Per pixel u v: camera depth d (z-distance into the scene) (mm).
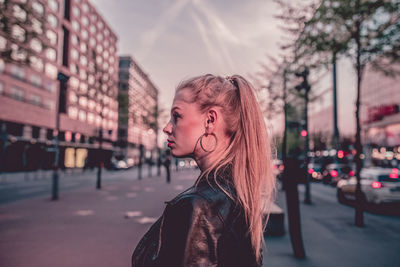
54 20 43469
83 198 12648
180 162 56188
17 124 37250
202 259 603
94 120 58344
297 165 5195
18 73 36562
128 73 75062
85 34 54844
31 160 40469
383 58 8211
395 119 49719
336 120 28844
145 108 33406
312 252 5324
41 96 41500
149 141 93938
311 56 9359
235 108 848
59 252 5215
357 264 4691
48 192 15586
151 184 20328
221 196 690
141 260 709
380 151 54031
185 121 823
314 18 8461
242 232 707
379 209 10000
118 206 10391
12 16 7598
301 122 10695
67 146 49375
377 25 7758
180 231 624
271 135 1077
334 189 18188
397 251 5375
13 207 10156
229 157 802
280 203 11523
